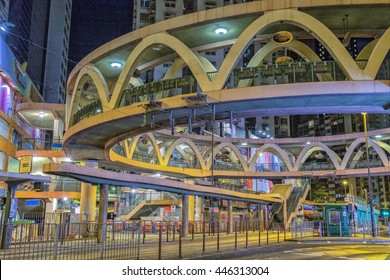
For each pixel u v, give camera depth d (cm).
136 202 4991
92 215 3544
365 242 2792
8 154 4144
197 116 2650
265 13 2255
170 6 9256
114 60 2933
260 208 5244
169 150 5259
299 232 3812
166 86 2523
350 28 2594
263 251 2109
